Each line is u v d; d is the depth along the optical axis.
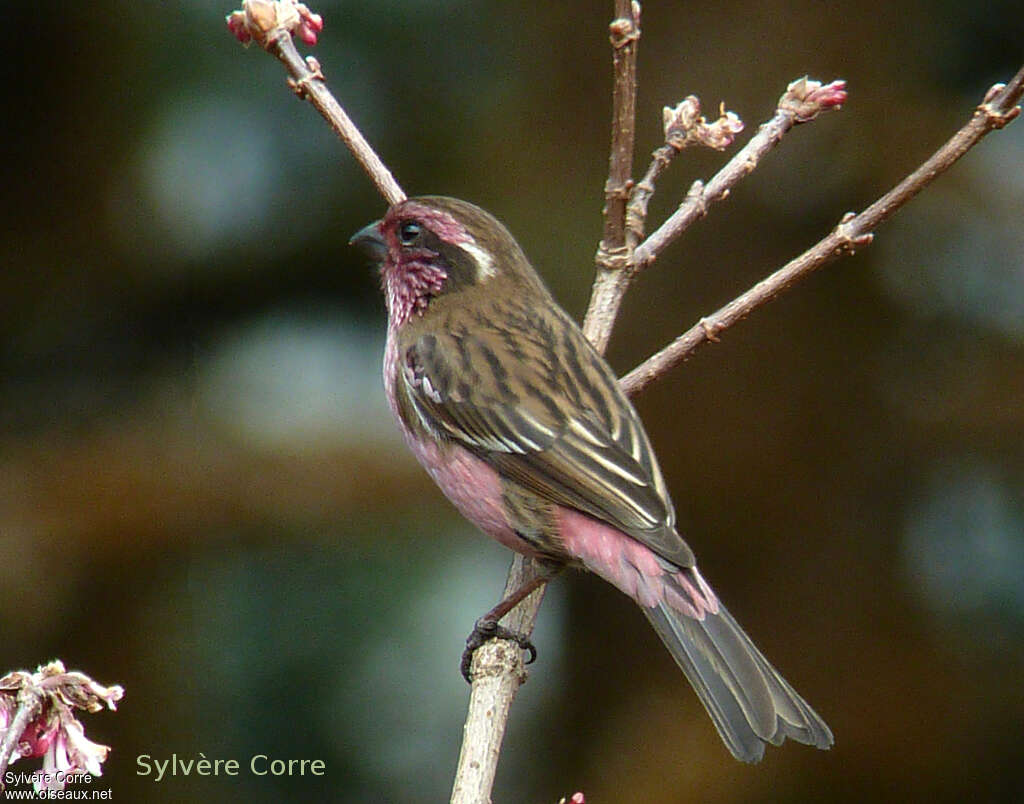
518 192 13.85
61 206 14.43
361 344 14.55
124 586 12.93
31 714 5.91
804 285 13.44
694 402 13.26
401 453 13.60
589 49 14.08
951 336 13.53
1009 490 13.28
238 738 12.50
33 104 14.30
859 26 13.77
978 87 14.11
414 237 8.73
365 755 12.49
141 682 12.54
